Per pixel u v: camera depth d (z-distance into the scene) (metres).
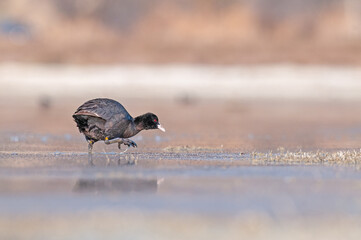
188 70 71.50
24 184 15.22
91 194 14.10
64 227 11.35
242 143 27.72
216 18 86.69
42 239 10.63
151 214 12.33
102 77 69.00
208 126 37.59
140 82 67.19
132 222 11.72
